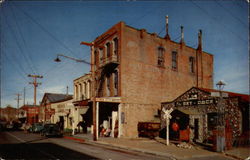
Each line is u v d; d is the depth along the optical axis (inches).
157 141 743.1
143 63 964.0
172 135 812.0
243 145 611.8
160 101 998.4
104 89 1016.9
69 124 1379.2
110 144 660.1
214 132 541.0
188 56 1158.3
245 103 650.8
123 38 913.5
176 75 1082.7
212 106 676.1
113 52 970.7
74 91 1354.6
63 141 768.3
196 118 725.3
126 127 879.1
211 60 1278.3
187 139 623.2
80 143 712.4
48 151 510.0
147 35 995.9
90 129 1114.7
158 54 1036.5
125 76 901.8
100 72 1064.2
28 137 941.8
